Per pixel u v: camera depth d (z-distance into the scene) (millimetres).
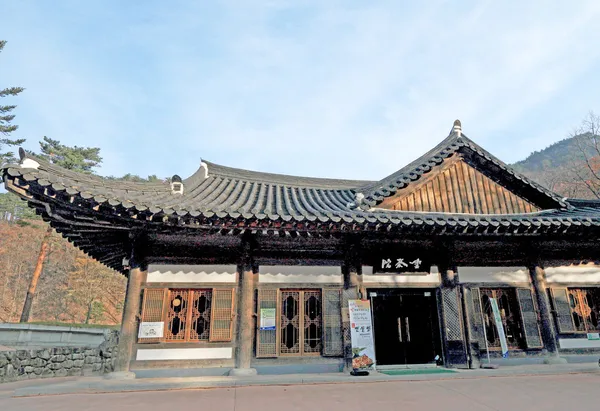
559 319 9945
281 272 9109
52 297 35031
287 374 8281
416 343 9828
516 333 9828
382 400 6398
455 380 7945
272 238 9242
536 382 7770
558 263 10484
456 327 9352
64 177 6988
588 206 12695
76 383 7234
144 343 8148
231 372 8078
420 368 9289
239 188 12602
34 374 11836
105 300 35750
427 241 9930
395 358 9664
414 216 9062
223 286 8742
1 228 39875
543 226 8906
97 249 10312
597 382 7766
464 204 10883
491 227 8797
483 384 7590
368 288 9453
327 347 8711
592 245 10664
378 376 8094
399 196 10633
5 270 36031
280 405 6070
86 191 6680
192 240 8883
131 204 7066
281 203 10602
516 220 8844
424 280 9750
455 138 11102
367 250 9695
